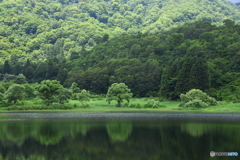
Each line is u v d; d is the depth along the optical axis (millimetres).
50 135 53844
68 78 199875
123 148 44156
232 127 61906
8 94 115125
